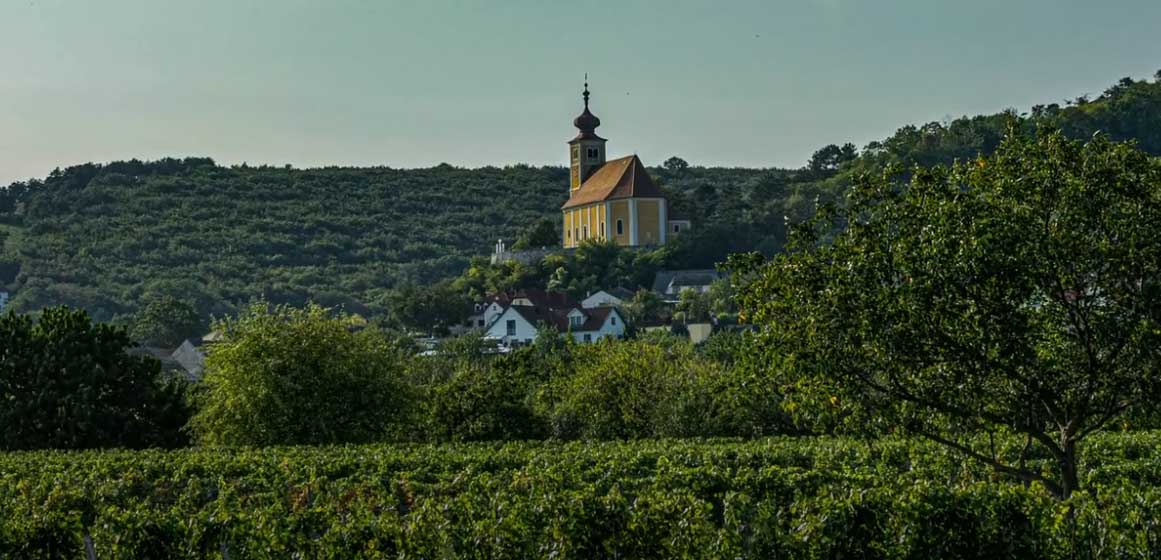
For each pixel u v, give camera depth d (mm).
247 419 63688
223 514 27281
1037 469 39281
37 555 27859
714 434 67750
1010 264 25672
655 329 168875
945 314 26391
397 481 42469
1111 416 27141
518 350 87625
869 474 35969
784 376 29375
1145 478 39500
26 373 67812
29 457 55312
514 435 69000
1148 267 25359
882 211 28203
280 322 66125
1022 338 26109
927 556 24250
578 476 41219
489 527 25891
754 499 37625
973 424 28125
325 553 26266
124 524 27297
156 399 69938
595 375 75562
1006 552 24094
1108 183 25641
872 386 28047
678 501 26000
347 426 64562
